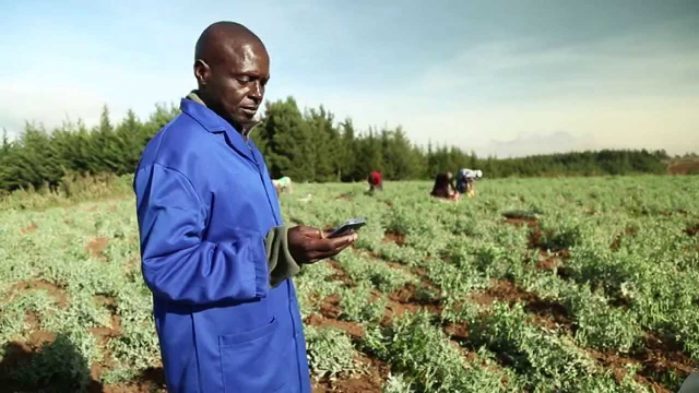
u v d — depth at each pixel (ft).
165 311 6.82
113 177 95.04
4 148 107.14
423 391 16.62
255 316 7.03
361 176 159.94
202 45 6.97
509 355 19.30
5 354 18.44
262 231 7.20
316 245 6.64
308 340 18.86
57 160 107.76
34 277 29.53
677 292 25.72
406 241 40.98
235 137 7.13
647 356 20.18
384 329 20.68
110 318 22.97
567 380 17.35
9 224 47.78
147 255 6.29
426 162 179.63
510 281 29.40
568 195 76.02
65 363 16.67
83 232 47.11
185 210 6.42
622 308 25.22
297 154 146.10
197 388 6.79
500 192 79.10
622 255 29.25
